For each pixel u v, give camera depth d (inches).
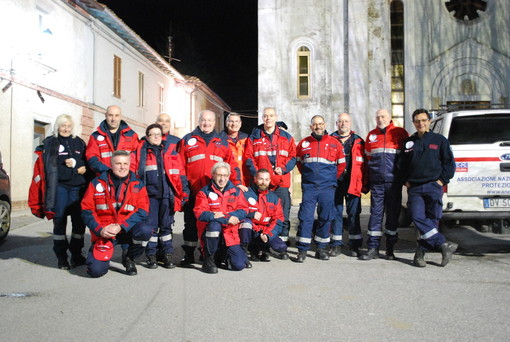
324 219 273.9
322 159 272.1
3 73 538.6
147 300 188.4
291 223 454.6
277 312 172.1
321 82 674.8
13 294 197.8
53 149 246.1
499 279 223.0
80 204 251.9
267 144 282.0
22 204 577.0
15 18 562.9
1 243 328.2
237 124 295.1
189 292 200.4
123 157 228.8
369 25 670.5
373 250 276.4
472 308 176.4
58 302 185.8
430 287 207.8
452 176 254.2
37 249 305.1
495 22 664.4
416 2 669.9
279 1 679.7
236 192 248.2
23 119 579.8
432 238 249.8
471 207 272.8
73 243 254.8
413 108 662.5
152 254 252.5
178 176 253.3
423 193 255.6
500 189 271.4
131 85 924.0
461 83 665.0
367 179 282.4
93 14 749.9
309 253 299.0
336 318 165.2
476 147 273.4
